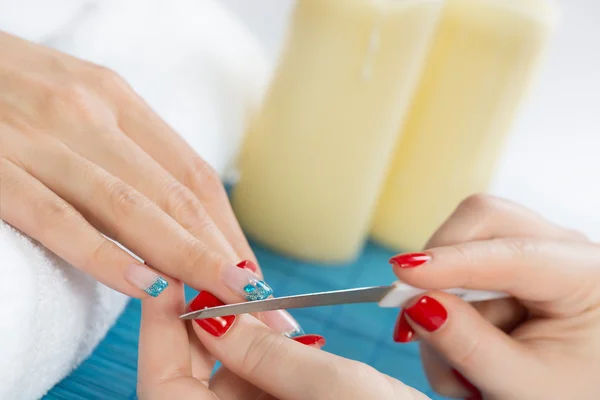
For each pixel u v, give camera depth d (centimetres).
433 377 50
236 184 59
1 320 36
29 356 38
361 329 55
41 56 48
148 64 53
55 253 40
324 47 55
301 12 55
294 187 57
